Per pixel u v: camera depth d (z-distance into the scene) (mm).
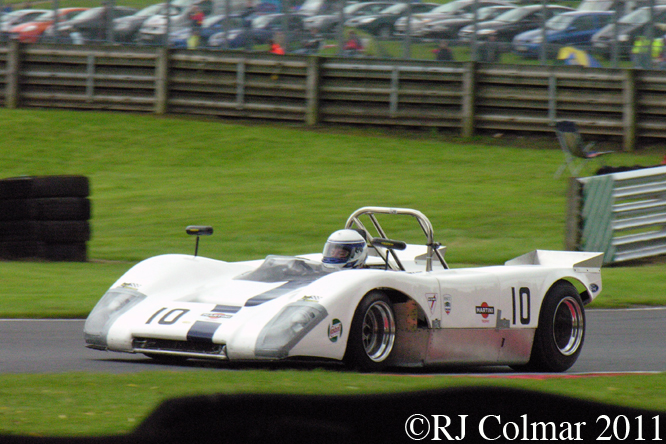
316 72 80750
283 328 18812
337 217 52719
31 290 34812
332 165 69625
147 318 20531
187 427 8773
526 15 78125
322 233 49031
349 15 81250
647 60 76812
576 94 75875
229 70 82438
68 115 82188
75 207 43719
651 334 29844
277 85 81688
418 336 21156
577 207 46531
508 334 22938
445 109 78875
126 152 73250
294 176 66125
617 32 77188
